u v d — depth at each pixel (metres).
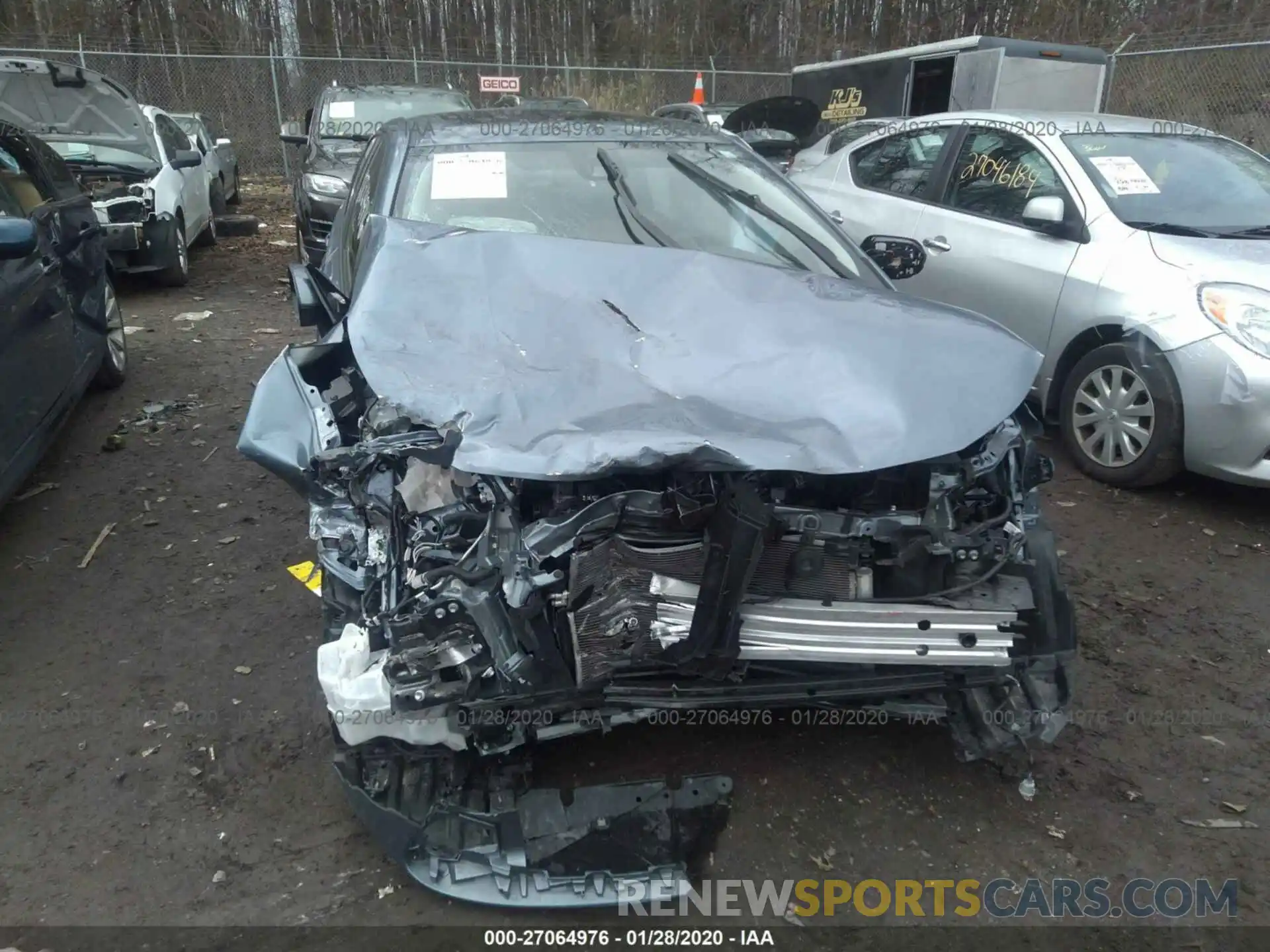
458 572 2.19
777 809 2.73
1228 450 4.28
